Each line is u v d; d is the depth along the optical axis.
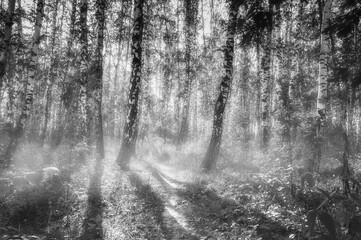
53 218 6.27
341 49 9.07
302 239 4.66
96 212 6.66
